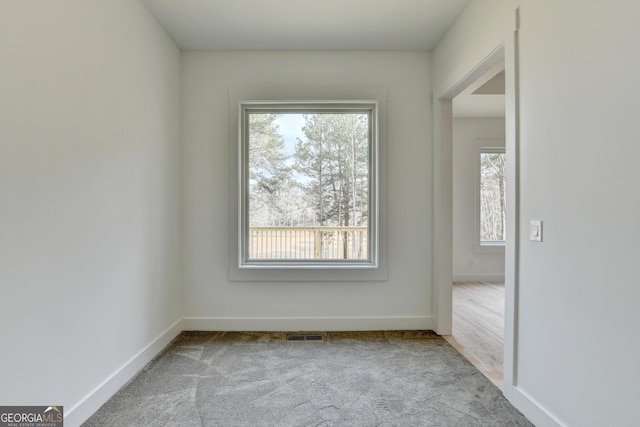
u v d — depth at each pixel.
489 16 2.11
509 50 1.89
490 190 5.38
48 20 1.51
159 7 2.42
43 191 1.49
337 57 3.09
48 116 1.51
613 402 1.28
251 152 3.18
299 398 1.95
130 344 2.20
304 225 3.19
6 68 1.31
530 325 1.75
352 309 3.10
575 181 1.46
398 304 3.11
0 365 1.29
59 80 1.58
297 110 3.19
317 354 2.56
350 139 3.21
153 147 2.53
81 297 1.72
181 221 3.05
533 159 1.72
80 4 1.72
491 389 2.05
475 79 2.50
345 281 3.10
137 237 2.29
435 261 3.04
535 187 1.71
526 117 1.78
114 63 2.02
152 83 2.52
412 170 3.11
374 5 2.43
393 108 3.11
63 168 1.61
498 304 3.98
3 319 1.31
